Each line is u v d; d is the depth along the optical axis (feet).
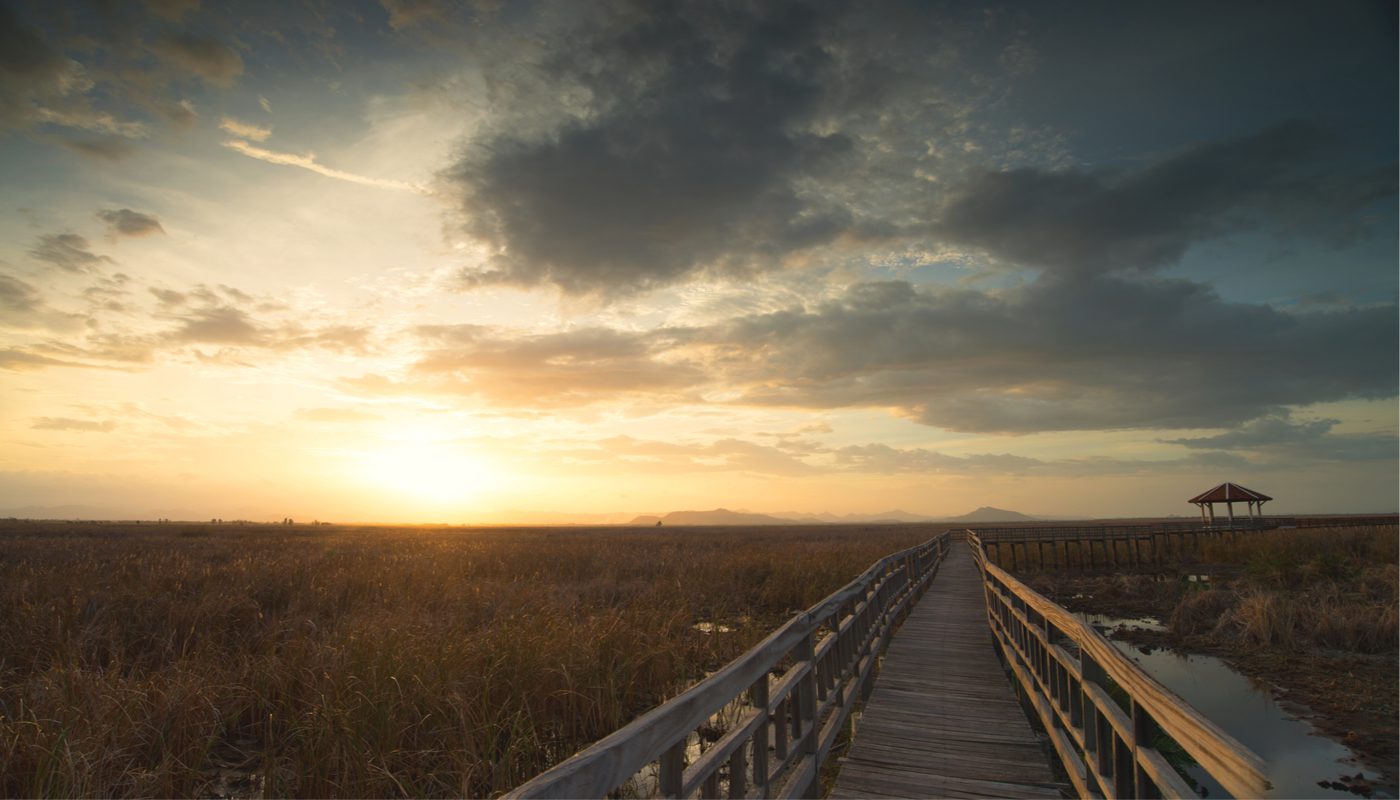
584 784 6.18
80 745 18.40
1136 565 121.60
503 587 51.60
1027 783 18.62
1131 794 12.17
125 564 55.47
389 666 23.81
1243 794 5.96
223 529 221.25
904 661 33.47
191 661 27.76
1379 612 51.57
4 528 194.29
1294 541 112.98
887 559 37.32
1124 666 10.55
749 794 13.24
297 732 20.31
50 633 30.58
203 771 20.29
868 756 20.72
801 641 17.52
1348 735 30.66
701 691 9.66
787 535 221.87
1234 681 40.42
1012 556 116.57
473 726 21.24
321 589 46.65
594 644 29.19
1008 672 33.76
